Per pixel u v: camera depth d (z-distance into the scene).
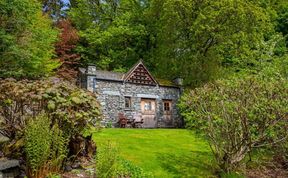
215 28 25.20
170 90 26.58
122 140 12.53
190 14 26.27
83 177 6.73
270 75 15.81
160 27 28.88
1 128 7.14
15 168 6.43
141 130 16.62
